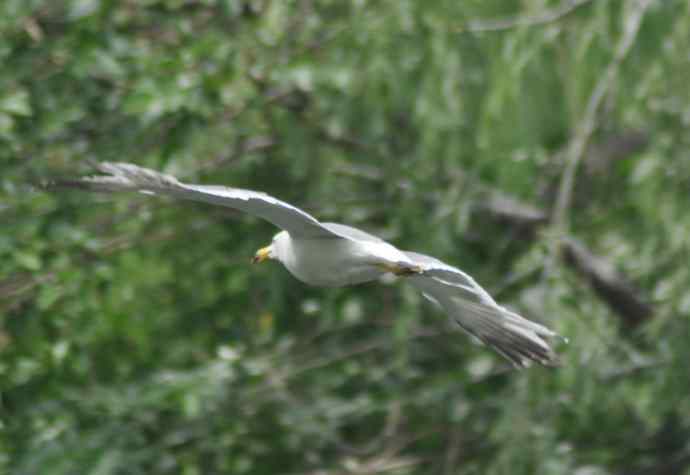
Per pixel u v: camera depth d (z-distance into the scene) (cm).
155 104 1177
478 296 828
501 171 1315
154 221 1340
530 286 1382
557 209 1284
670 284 1288
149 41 1280
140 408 1234
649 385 1345
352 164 1384
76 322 1218
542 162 1380
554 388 1297
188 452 1299
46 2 1204
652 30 1278
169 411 1297
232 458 1348
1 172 1183
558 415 1371
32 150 1199
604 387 1348
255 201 671
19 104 1128
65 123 1212
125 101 1195
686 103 1258
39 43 1191
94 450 1193
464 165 1384
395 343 1391
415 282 846
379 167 1373
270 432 1360
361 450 1388
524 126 1320
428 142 1276
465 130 1345
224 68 1228
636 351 1388
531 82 1315
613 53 1297
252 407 1323
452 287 830
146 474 1284
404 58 1282
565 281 1280
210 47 1229
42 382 1253
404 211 1338
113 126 1248
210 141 1313
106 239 1270
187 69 1219
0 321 1189
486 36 1293
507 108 1291
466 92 1326
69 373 1289
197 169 1284
